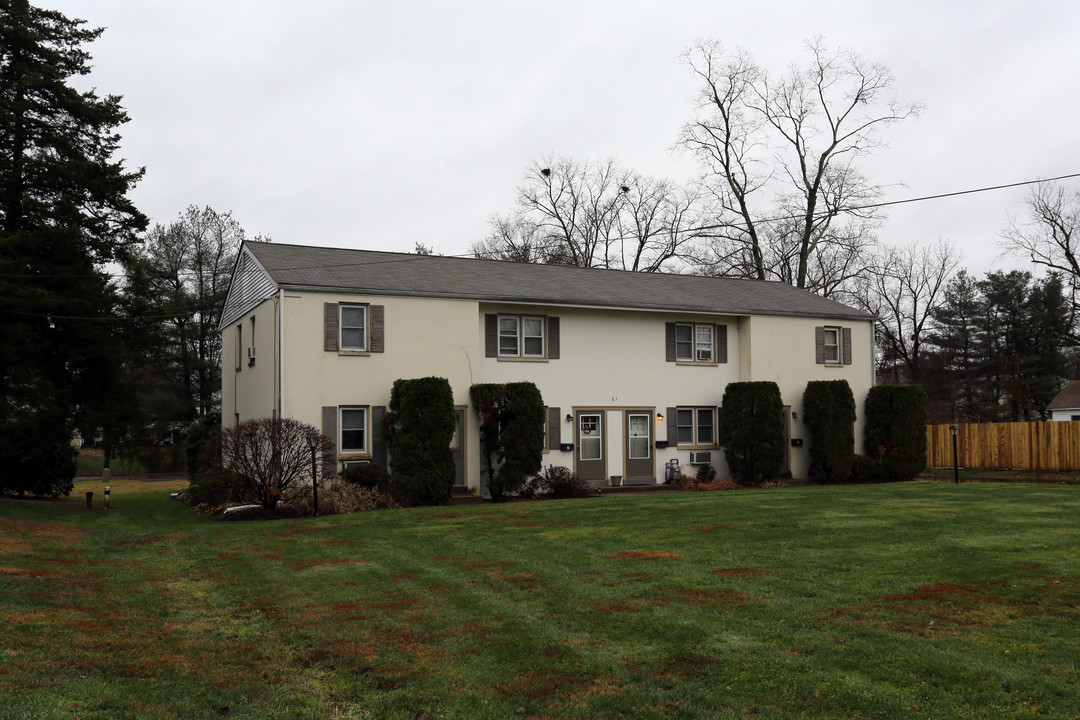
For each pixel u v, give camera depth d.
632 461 25.80
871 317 29.53
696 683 6.47
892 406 27.81
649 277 30.31
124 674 6.80
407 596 9.62
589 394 25.20
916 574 9.83
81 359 21.95
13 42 22.55
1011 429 30.25
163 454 45.81
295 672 7.07
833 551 11.48
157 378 45.62
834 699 6.05
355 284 21.86
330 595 9.83
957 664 6.67
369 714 6.11
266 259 23.17
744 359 27.67
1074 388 46.78
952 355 57.06
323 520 17.14
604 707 6.09
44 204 22.03
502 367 24.02
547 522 15.49
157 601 9.74
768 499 18.92
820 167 41.22
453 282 23.92
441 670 6.98
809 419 27.45
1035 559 10.48
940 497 18.62
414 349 22.34
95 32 24.55
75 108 23.28
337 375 21.38
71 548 13.59
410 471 20.45
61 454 25.38
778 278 45.50
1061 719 5.64
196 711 6.04
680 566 10.76
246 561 12.36
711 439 27.39
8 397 21.12
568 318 25.09
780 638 7.51
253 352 23.83
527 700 6.28
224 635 8.25
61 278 21.72
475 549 12.68
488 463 22.08
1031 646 7.08
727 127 42.47
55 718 5.52
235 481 19.41
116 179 23.91
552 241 50.34
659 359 26.45
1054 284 52.62
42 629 7.88
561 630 8.00
